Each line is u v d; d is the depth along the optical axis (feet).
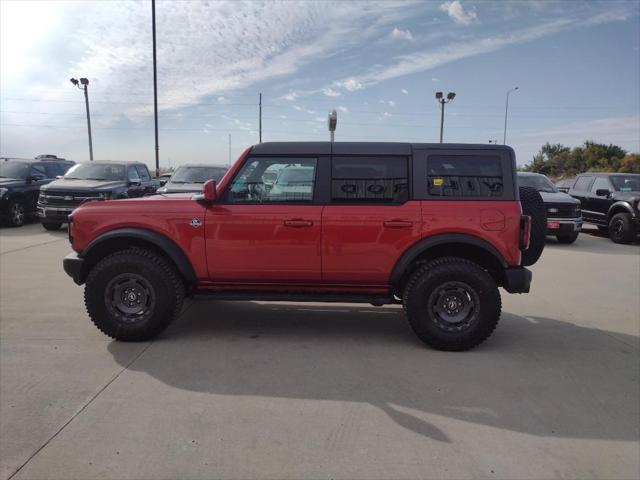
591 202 45.14
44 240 36.32
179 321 17.67
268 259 15.19
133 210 15.37
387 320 18.24
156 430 10.14
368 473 8.84
